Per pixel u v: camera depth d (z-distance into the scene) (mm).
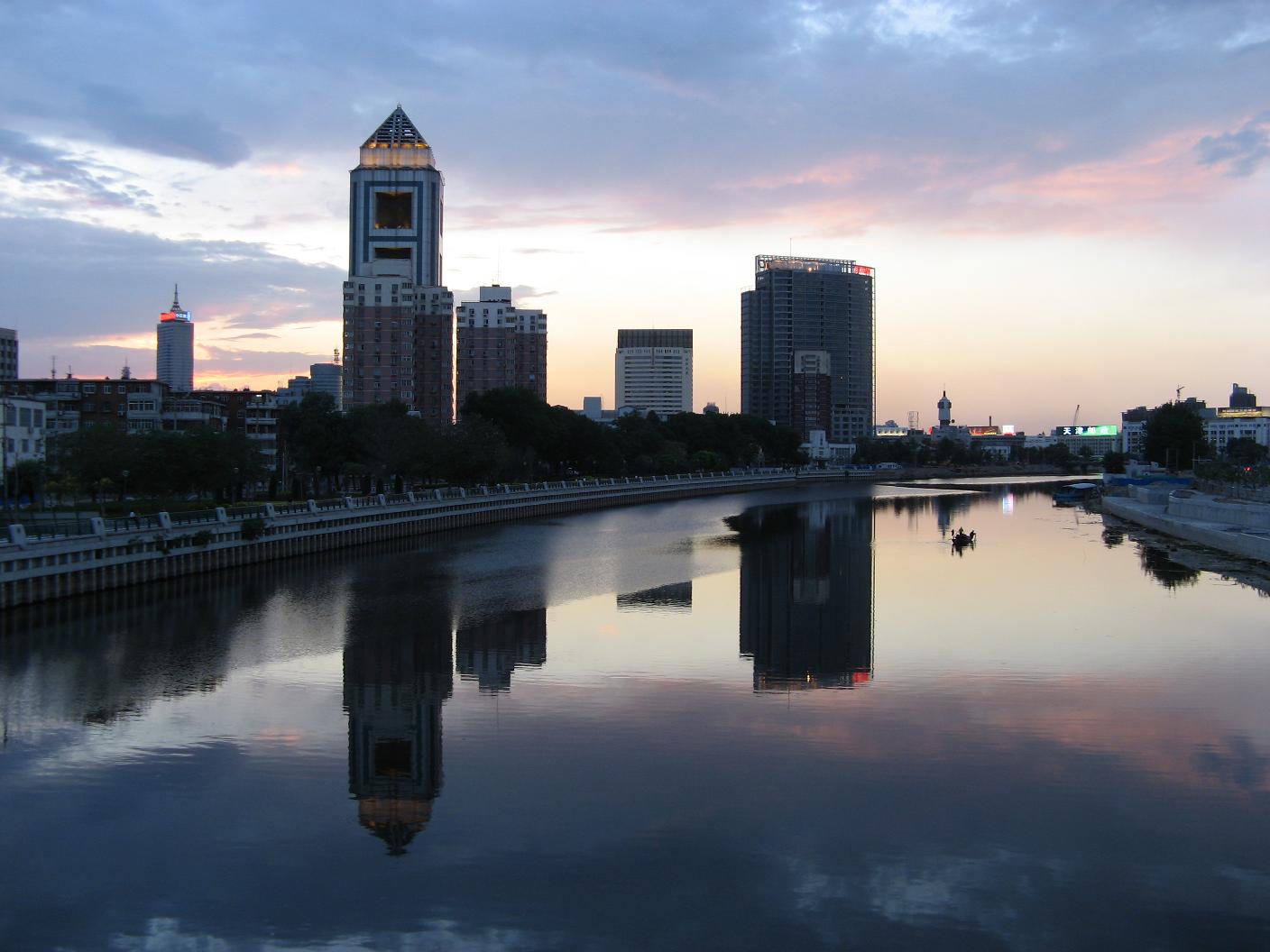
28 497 122750
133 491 111562
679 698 49344
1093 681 52656
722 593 81125
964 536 119688
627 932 28406
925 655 58594
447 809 35906
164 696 49281
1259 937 28156
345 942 28000
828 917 29094
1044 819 35125
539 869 31797
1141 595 80312
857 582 87562
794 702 48625
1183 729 44500
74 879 31219
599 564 99125
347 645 60656
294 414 155250
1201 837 33906
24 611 67375
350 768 39719
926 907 29609
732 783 38250
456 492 143625
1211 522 127375
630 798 36875
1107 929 28516
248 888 30750
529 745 42562
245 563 92438
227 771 39469
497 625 67062
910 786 38062
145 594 77062
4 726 44719
